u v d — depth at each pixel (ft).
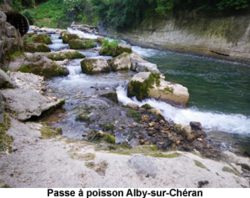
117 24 75.36
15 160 7.82
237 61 40.19
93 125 14.46
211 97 23.03
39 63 24.84
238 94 23.82
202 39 48.49
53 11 99.30
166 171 7.86
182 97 20.71
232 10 43.93
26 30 36.04
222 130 16.07
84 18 94.43
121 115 16.55
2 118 10.68
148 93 21.63
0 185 6.30
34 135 10.63
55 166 7.83
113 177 7.35
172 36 56.90
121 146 11.86
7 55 24.70
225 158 12.01
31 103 14.06
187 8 54.90
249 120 17.75
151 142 13.43
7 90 14.28
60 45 40.91
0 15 25.02
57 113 15.69
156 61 41.55
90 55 36.50
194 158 9.61
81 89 21.59
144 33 68.64
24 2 96.73
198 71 33.65
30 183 6.61
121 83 24.59
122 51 35.83
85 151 9.79
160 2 60.44
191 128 16.06
